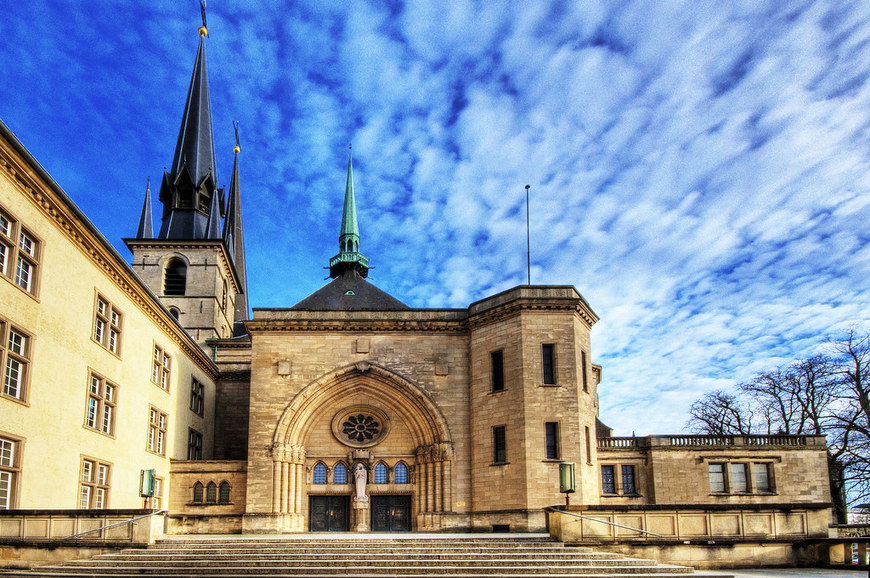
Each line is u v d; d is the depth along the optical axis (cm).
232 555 2552
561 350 4134
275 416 4388
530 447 3962
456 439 4369
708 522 2877
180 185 6975
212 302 6531
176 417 4503
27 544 2516
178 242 6612
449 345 4538
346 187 7394
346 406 4591
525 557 2575
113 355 3491
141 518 2617
